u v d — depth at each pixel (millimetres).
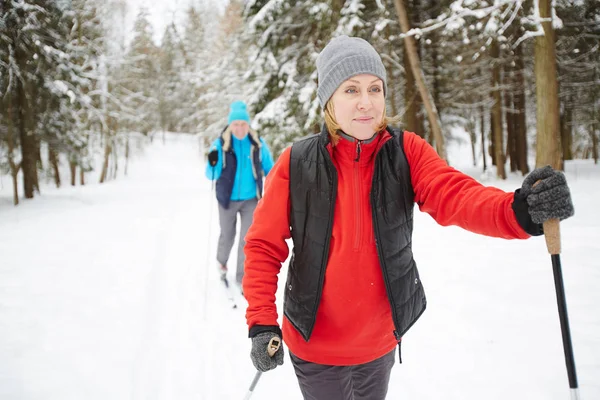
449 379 2613
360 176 1431
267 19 11609
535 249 5102
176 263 5840
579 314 3277
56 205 13164
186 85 58375
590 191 8992
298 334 1543
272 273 1497
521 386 2469
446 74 13977
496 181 14109
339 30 10352
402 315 1471
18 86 13547
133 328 3635
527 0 9805
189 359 3088
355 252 1438
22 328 3617
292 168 1479
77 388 2707
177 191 19922
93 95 27031
